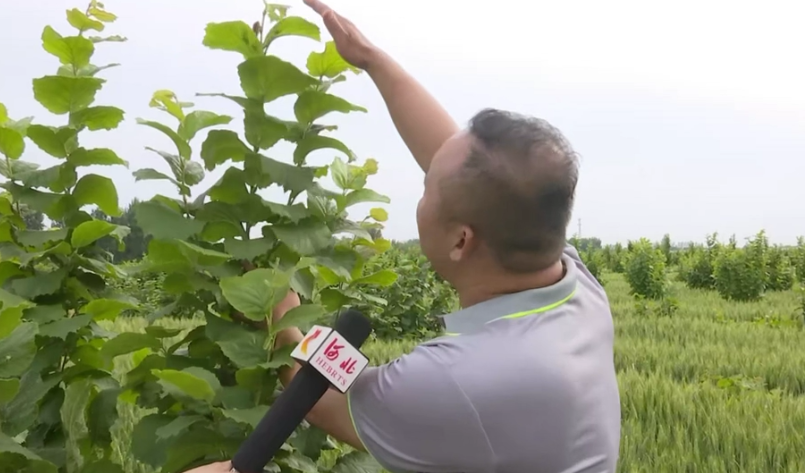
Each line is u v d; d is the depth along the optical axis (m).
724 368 7.57
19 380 1.75
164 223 1.76
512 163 1.34
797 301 18.56
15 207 2.18
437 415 1.30
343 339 1.35
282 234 1.81
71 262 2.12
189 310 1.94
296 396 1.35
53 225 2.27
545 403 1.30
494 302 1.43
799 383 7.11
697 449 4.55
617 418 1.50
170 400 1.91
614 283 25.31
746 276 18.88
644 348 8.58
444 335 1.46
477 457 1.31
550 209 1.35
